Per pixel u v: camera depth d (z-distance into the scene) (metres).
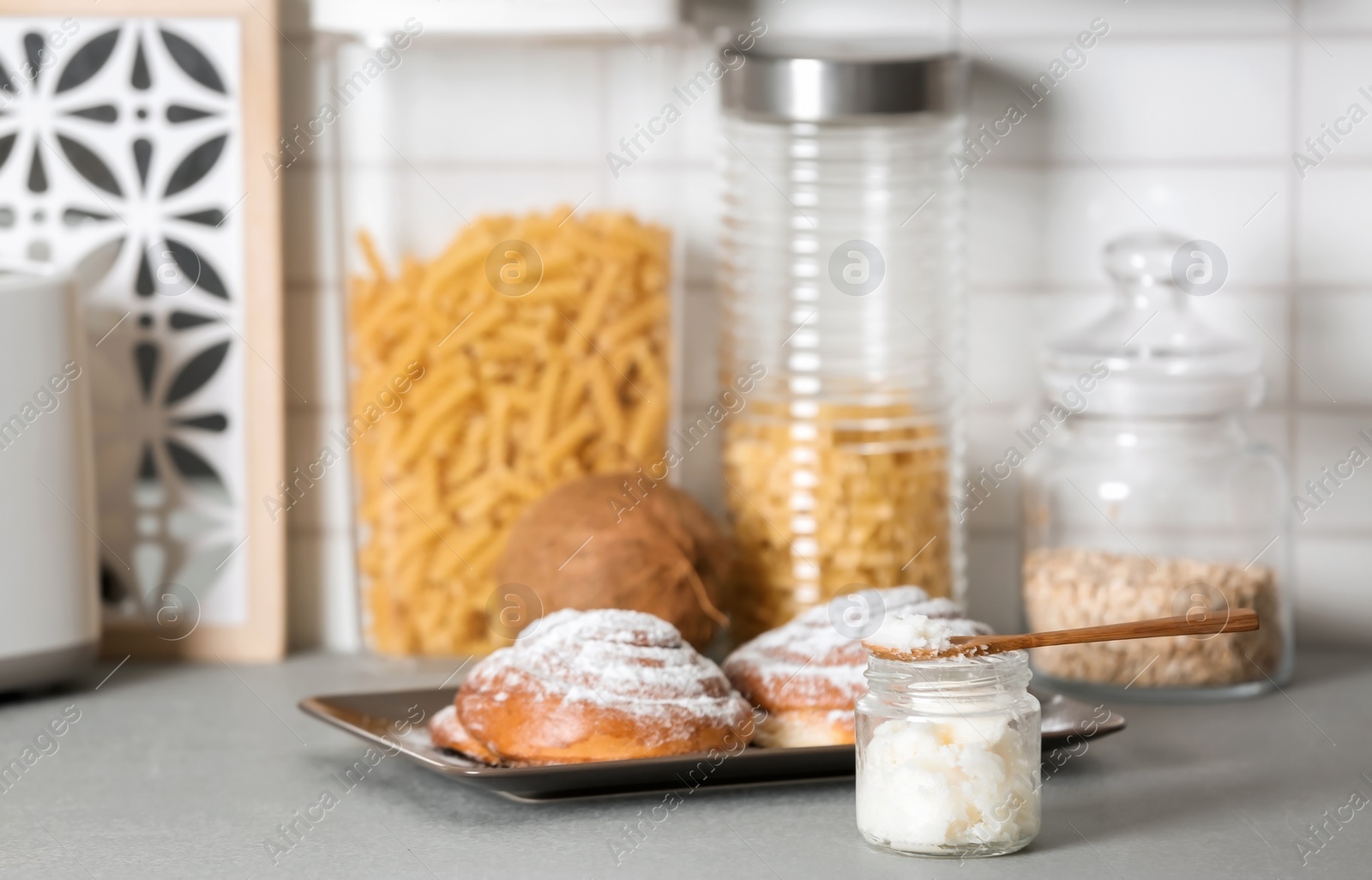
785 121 1.10
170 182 1.18
